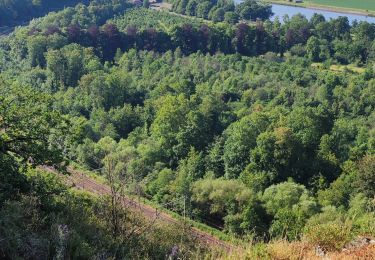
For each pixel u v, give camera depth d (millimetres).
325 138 50625
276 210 38844
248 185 45281
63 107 63938
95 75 69000
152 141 53875
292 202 38875
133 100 68688
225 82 78375
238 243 11055
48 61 74625
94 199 17953
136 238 13516
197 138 54375
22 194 14031
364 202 36094
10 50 90625
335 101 75125
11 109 15750
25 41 85312
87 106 65312
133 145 53031
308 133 51938
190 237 15414
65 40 88062
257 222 37500
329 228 11211
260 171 48000
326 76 84625
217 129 57781
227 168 49562
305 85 82625
